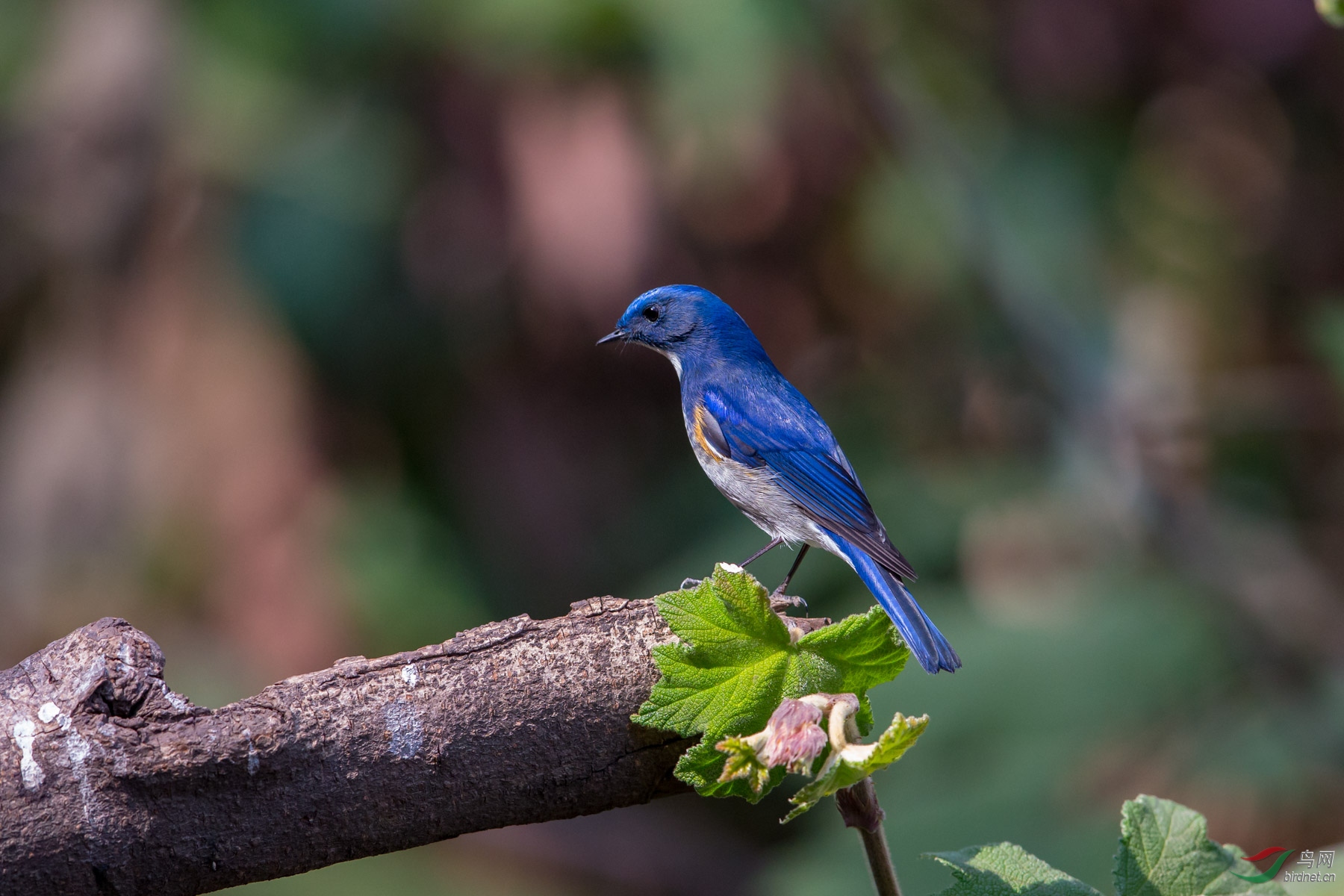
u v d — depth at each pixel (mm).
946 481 12461
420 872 10688
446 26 11320
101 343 11438
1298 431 12867
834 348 13562
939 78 12945
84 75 11508
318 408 11586
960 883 3756
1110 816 8656
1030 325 12305
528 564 12648
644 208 11516
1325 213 13547
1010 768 9094
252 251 11469
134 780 3924
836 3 11555
